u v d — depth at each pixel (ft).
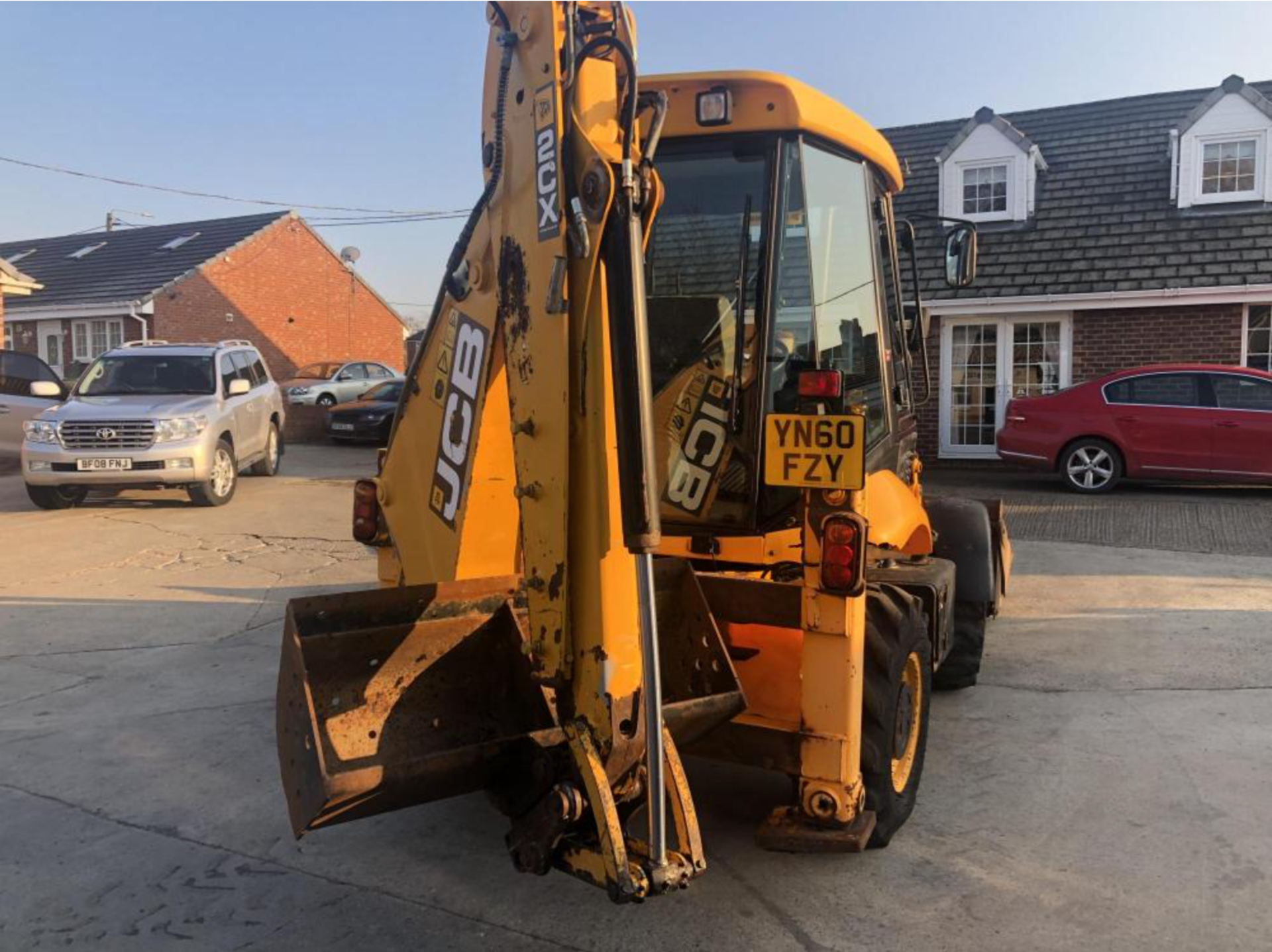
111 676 18.97
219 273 87.86
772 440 10.36
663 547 12.30
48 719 16.65
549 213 8.13
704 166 11.59
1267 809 13.08
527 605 9.16
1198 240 47.06
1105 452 40.37
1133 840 12.20
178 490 43.11
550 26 7.97
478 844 12.30
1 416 46.88
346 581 26.84
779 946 9.98
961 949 9.91
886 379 14.05
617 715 8.30
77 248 98.37
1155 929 10.22
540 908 10.77
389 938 10.21
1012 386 49.52
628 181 7.63
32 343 86.69
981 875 11.35
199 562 29.27
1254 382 38.65
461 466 10.22
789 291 11.71
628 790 8.66
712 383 11.77
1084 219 50.16
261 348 93.04
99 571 28.09
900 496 13.61
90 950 10.03
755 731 10.90
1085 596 25.25
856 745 10.62
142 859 11.90
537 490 8.50
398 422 11.66
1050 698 17.74
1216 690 18.07
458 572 10.41
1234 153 48.01
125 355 41.81
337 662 9.06
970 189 52.54
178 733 16.03
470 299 9.82
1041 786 13.85
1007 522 35.24
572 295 8.12
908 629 11.67
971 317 49.80
